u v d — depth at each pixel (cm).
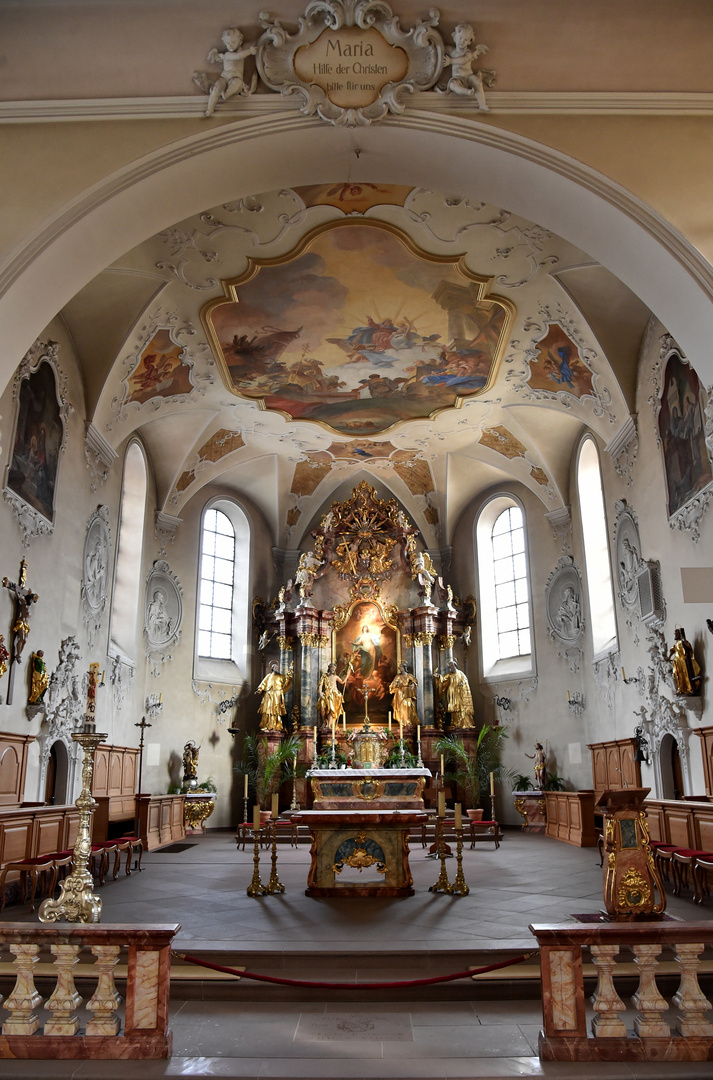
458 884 1009
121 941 544
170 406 1708
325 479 2273
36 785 1181
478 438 2002
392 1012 640
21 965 548
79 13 875
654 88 885
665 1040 526
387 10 865
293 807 1930
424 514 2308
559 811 1733
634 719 1500
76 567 1388
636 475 1454
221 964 712
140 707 1833
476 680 2180
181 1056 540
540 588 2023
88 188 859
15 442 1120
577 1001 536
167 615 1966
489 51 893
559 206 922
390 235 1243
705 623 1162
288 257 1284
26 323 868
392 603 2261
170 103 881
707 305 849
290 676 2180
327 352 1594
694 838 1017
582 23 891
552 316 1425
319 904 953
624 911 745
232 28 877
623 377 1430
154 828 1611
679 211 865
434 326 1503
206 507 2156
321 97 881
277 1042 572
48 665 1247
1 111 870
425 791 2050
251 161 921
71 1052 532
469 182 952
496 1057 538
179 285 1349
